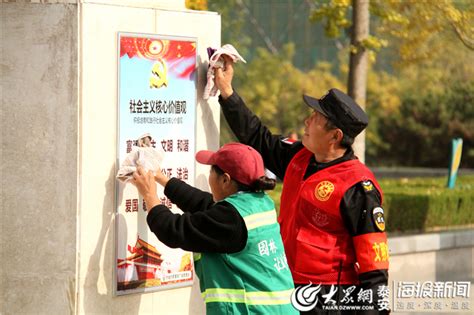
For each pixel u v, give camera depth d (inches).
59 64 158.2
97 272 162.2
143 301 170.4
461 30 412.2
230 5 787.4
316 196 170.7
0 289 163.3
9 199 161.8
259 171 155.8
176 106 172.9
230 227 149.5
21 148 160.7
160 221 152.7
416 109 850.1
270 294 152.6
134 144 165.5
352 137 173.9
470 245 384.2
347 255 170.4
